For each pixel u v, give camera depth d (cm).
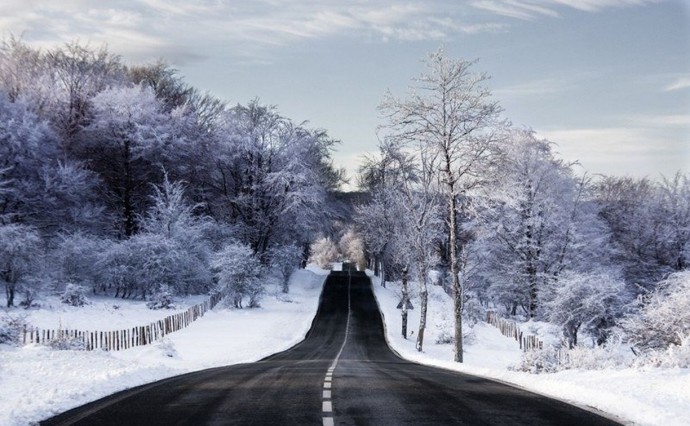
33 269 4684
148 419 854
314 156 7500
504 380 1538
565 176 5353
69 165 6081
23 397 1078
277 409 937
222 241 7031
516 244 5306
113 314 4684
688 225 5809
